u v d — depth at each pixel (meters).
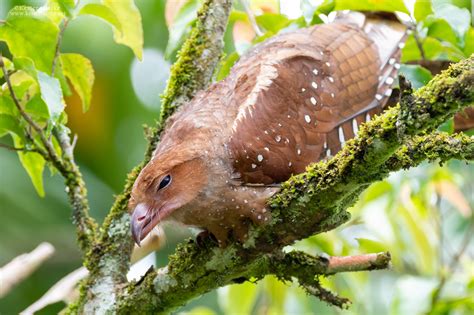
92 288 9.34
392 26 10.89
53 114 8.84
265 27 11.34
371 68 10.36
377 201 12.17
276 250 8.75
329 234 11.94
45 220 16.05
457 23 9.95
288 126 9.24
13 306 15.70
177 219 8.95
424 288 12.04
